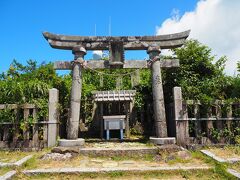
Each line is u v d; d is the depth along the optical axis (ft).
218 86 34.42
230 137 30.55
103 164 24.71
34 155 27.40
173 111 33.53
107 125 37.35
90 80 50.80
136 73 42.78
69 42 32.78
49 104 31.09
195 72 37.76
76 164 24.70
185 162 25.00
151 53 33.06
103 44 33.09
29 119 30.19
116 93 40.52
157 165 24.13
